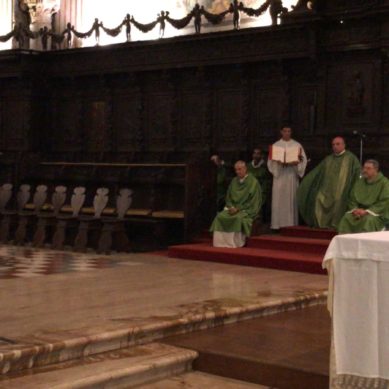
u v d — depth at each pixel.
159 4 19.34
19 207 16.58
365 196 12.35
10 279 10.35
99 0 20.27
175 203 16.33
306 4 14.88
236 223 13.37
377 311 5.43
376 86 14.47
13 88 19.78
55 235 14.90
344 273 5.57
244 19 17.56
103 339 6.70
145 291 9.44
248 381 6.47
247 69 16.33
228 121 16.75
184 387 6.25
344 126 14.88
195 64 16.78
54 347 6.27
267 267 12.13
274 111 16.08
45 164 18.23
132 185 17.00
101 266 12.04
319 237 13.39
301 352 6.72
